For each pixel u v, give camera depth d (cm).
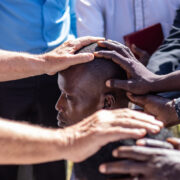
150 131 118
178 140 121
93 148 118
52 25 249
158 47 272
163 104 168
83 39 179
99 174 121
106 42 173
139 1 273
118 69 167
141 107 182
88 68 164
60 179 275
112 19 278
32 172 269
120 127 117
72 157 122
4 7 232
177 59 234
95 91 164
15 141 122
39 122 263
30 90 248
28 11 238
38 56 189
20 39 240
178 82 167
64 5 257
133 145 118
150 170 108
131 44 269
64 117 173
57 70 178
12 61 192
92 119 125
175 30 252
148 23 277
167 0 273
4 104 249
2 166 257
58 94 259
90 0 272
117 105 168
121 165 111
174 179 106
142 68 171
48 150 122
